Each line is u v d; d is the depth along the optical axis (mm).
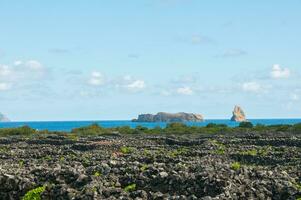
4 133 72750
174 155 36938
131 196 20797
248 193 20266
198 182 21297
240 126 81000
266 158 34750
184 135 65188
